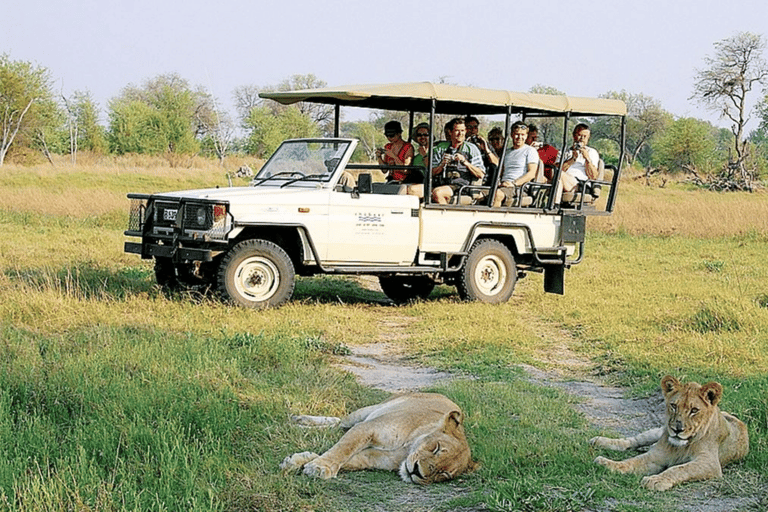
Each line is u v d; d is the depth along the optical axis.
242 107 73.38
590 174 13.53
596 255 18.98
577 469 5.65
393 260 11.84
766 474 5.62
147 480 4.95
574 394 7.94
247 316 10.20
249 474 5.23
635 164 83.88
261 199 10.85
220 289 10.68
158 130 64.88
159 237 10.92
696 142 73.06
